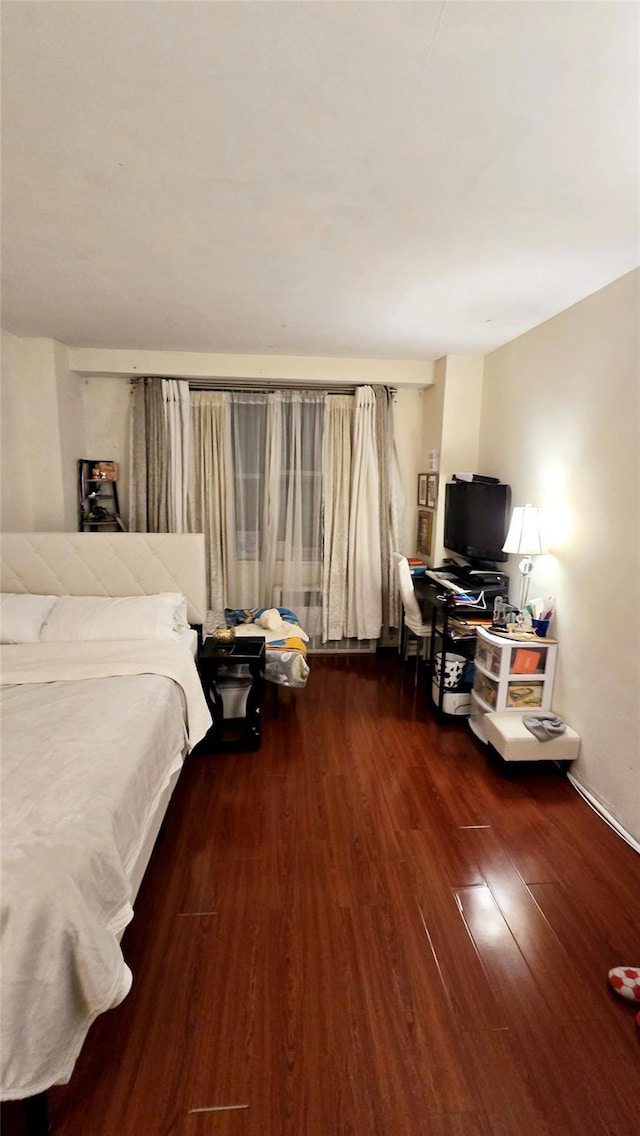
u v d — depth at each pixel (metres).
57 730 1.76
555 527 2.81
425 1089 1.28
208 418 4.12
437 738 3.07
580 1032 1.42
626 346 2.25
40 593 3.24
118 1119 1.21
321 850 2.11
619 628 2.29
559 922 1.78
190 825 2.26
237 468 4.24
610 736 2.35
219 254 2.09
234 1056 1.35
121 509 4.23
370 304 2.69
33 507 3.68
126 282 2.40
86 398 4.08
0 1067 1.00
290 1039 1.39
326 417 4.23
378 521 4.33
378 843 2.16
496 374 3.59
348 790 2.54
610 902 1.87
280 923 1.76
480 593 3.19
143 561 3.27
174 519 4.09
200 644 3.39
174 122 1.27
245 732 3.02
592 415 2.49
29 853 1.20
